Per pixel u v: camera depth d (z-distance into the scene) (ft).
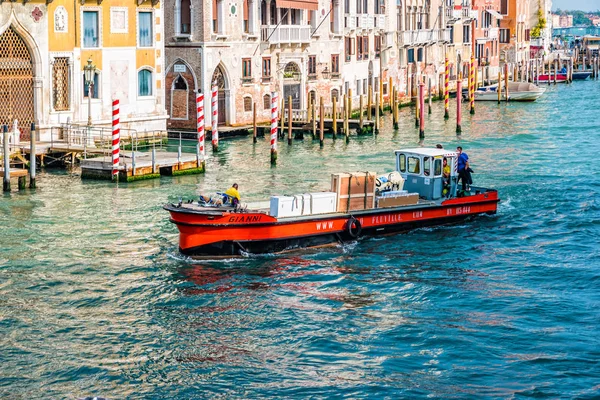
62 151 156.25
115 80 178.40
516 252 109.50
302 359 79.15
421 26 304.50
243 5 212.02
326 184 147.64
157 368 77.30
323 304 91.40
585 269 102.78
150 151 167.43
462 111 274.77
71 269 100.68
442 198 120.67
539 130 222.89
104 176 148.25
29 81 164.14
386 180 118.11
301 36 228.22
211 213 102.22
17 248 107.96
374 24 268.62
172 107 207.31
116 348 80.94
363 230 112.16
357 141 203.10
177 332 84.33
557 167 164.96
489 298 93.35
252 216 103.91
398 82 288.71
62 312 88.63
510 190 142.51
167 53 205.87
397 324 86.43
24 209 126.82
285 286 96.32
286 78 229.25
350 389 73.87
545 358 78.95
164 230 116.16
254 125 196.85
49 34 165.27
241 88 213.66
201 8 200.75
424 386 74.33
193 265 102.27
